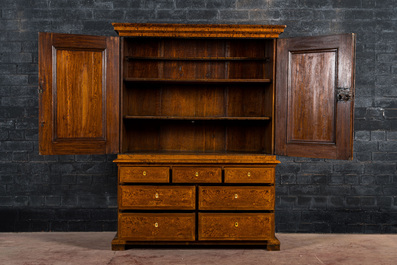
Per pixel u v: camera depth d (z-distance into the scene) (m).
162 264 3.38
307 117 3.69
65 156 4.39
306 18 4.38
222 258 3.55
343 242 4.09
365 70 4.38
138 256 3.58
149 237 3.71
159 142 4.30
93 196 4.41
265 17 4.39
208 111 4.30
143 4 4.38
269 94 3.97
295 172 4.43
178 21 4.39
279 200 4.44
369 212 4.41
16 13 4.34
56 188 4.39
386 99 4.37
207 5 4.39
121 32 3.78
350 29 4.38
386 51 4.37
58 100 3.63
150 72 4.24
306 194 4.42
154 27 3.75
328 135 3.58
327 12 4.38
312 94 3.65
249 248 3.86
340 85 3.49
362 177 4.40
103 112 3.75
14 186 4.38
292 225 4.43
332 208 4.42
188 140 4.31
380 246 3.95
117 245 3.74
